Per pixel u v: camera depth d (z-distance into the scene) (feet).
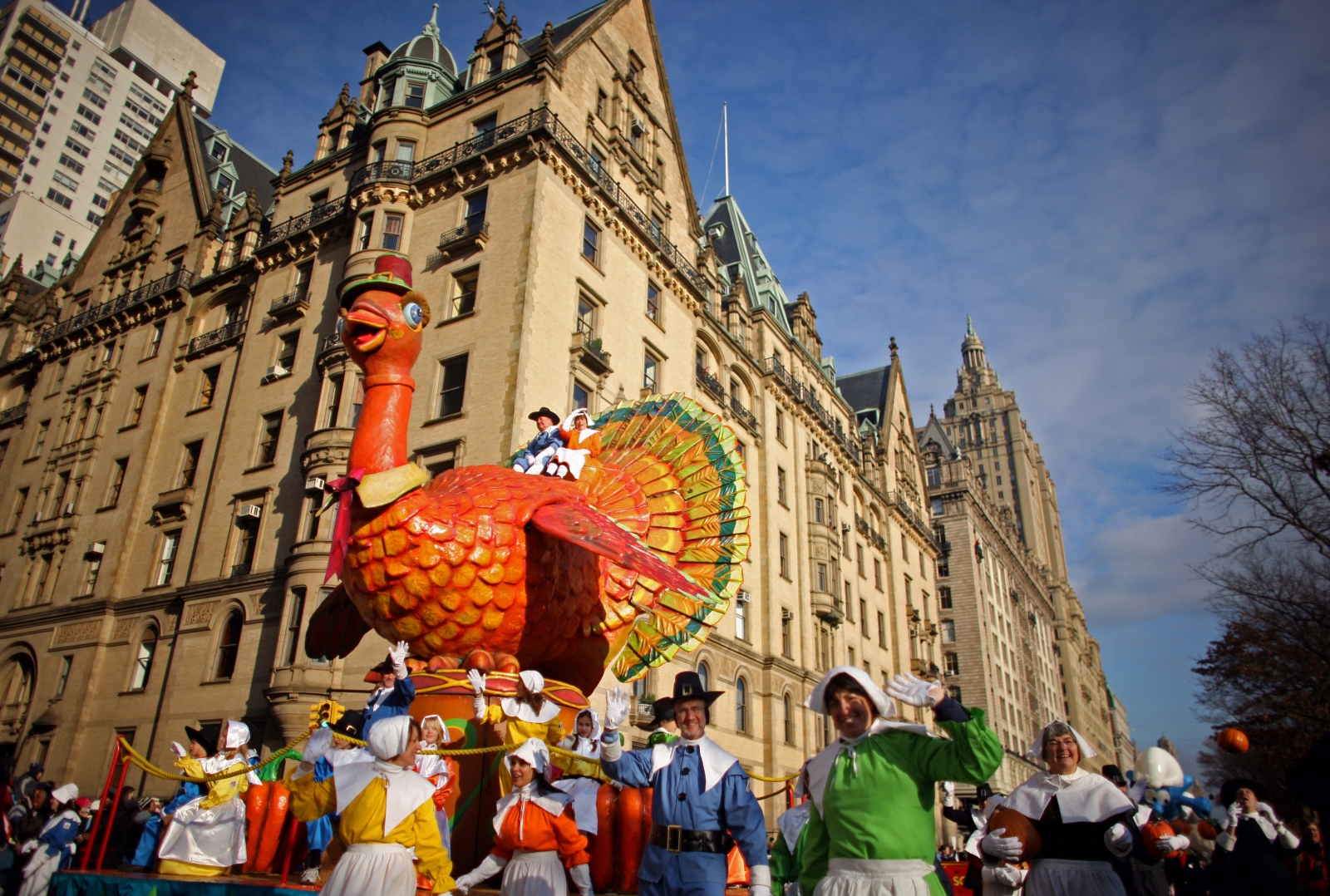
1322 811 24.30
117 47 427.74
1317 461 71.46
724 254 162.71
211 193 134.21
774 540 128.36
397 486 28.07
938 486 266.98
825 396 170.50
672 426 42.29
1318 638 84.84
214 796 29.89
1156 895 25.52
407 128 104.99
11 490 131.44
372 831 17.01
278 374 103.09
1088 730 419.33
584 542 26.91
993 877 18.24
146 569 106.63
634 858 25.21
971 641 245.86
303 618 83.10
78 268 149.79
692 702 18.70
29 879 36.86
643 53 124.57
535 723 25.96
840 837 15.39
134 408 121.80
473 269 92.22
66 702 103.86
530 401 83.97
